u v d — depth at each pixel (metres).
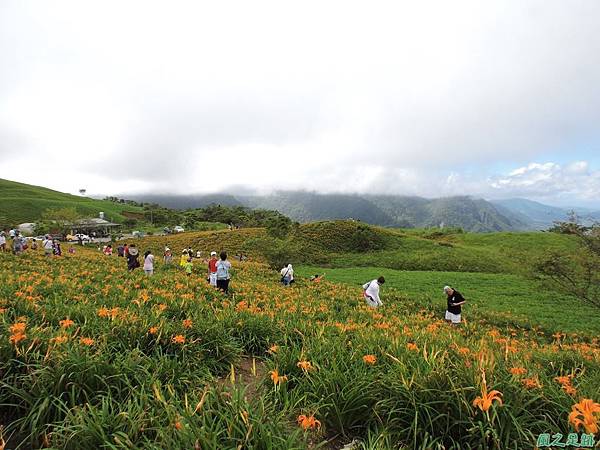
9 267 14.13
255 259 45.31
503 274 35.19
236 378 4.72
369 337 5.44
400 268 42.75
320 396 3.64
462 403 3.17
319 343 4.83
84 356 3.62
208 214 126.75
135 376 3.65
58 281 9.60
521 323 15.04
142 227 102.75
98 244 56.72
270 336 5.99
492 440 2.93
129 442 2.57
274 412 3.30
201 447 2.53
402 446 3.05
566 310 19.56
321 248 51.62
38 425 3.05
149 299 7.53
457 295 12.37
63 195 154.62
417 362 3.94
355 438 3.31
